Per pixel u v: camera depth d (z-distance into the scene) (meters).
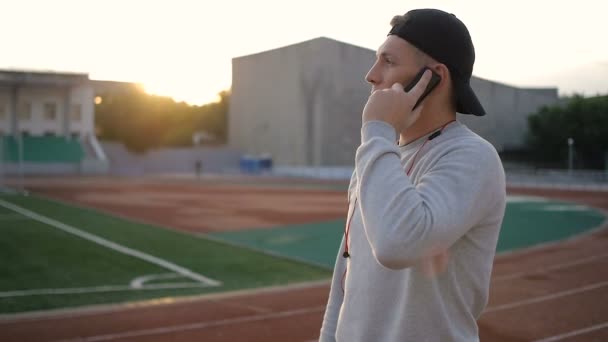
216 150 49.28
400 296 1.51
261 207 22.20
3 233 14.19
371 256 1.57
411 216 1.35
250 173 44.19
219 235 15.09
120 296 8.56
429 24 1.55
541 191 29.22
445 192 1.42
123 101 49.38
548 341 6.54
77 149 45.09
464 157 1.47
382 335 1.53
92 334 6.68
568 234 15.80
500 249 13.38
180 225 16.86
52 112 43.81
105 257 11.57
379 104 1.49
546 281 9.69
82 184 34.88
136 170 50.56
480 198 1.44
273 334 6.76
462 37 1.56
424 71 1.54
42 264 10.76
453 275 1.50
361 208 1.43
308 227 16.77
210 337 6.61
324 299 8.49
